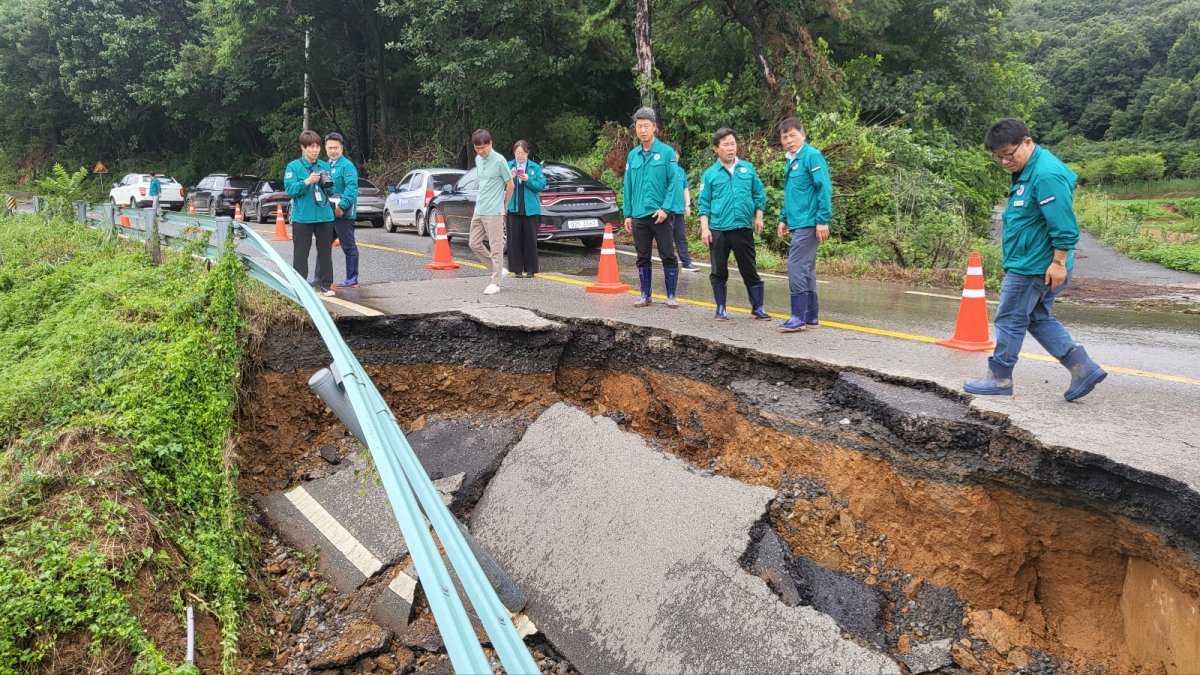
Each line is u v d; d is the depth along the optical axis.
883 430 4.76
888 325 7.32
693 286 9.79
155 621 4.14
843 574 4.57
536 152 24.00
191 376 5.61
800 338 6.40
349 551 5.43
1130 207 33.94
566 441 6.01
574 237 12.62
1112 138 66.56
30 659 3.70
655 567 4.66
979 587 4.28
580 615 4.64
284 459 6.46
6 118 39.75
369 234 16.80
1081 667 3.91
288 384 6.66
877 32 21.02
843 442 4.96
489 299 8.27
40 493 4.46
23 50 35.38
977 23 21.67
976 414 4.46
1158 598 3.67
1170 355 6.43
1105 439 3.98
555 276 10.38
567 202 12.51
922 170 14.48
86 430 4.91
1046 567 4.20
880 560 4.61
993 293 10.17
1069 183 4.18
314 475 6.27
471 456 6.23
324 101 29.05
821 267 12.45
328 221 8.48
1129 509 3.70
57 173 13.48
